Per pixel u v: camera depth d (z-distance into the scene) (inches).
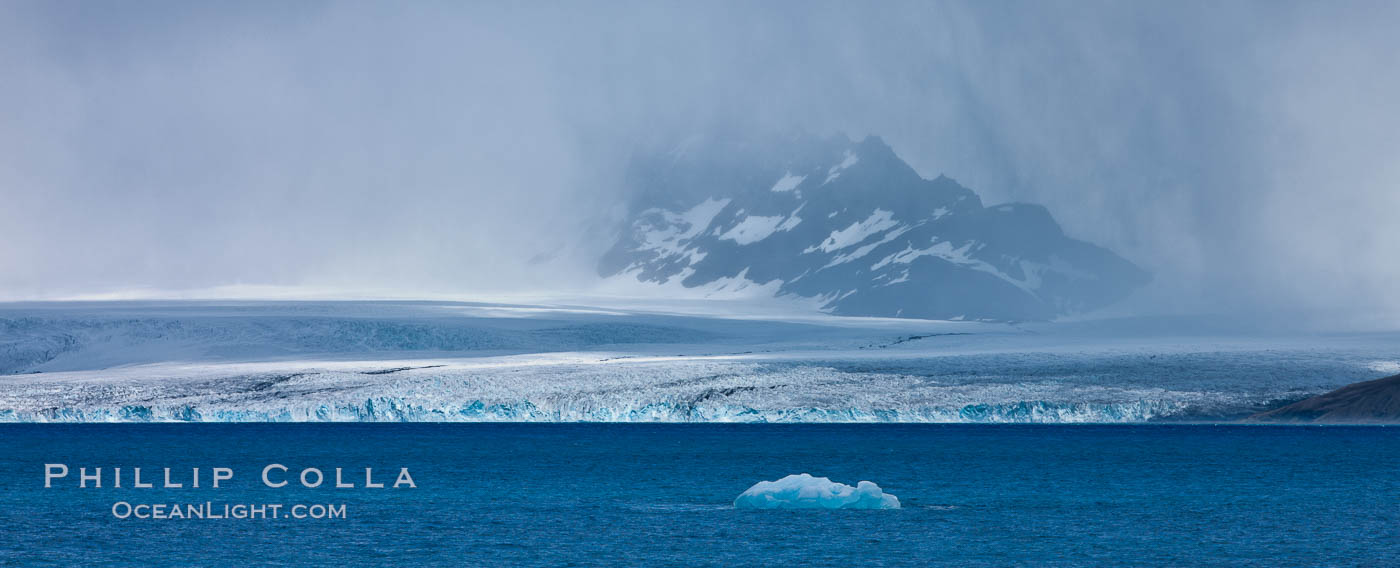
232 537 2851.9
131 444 5575.8
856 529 2945.4
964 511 3257.9
